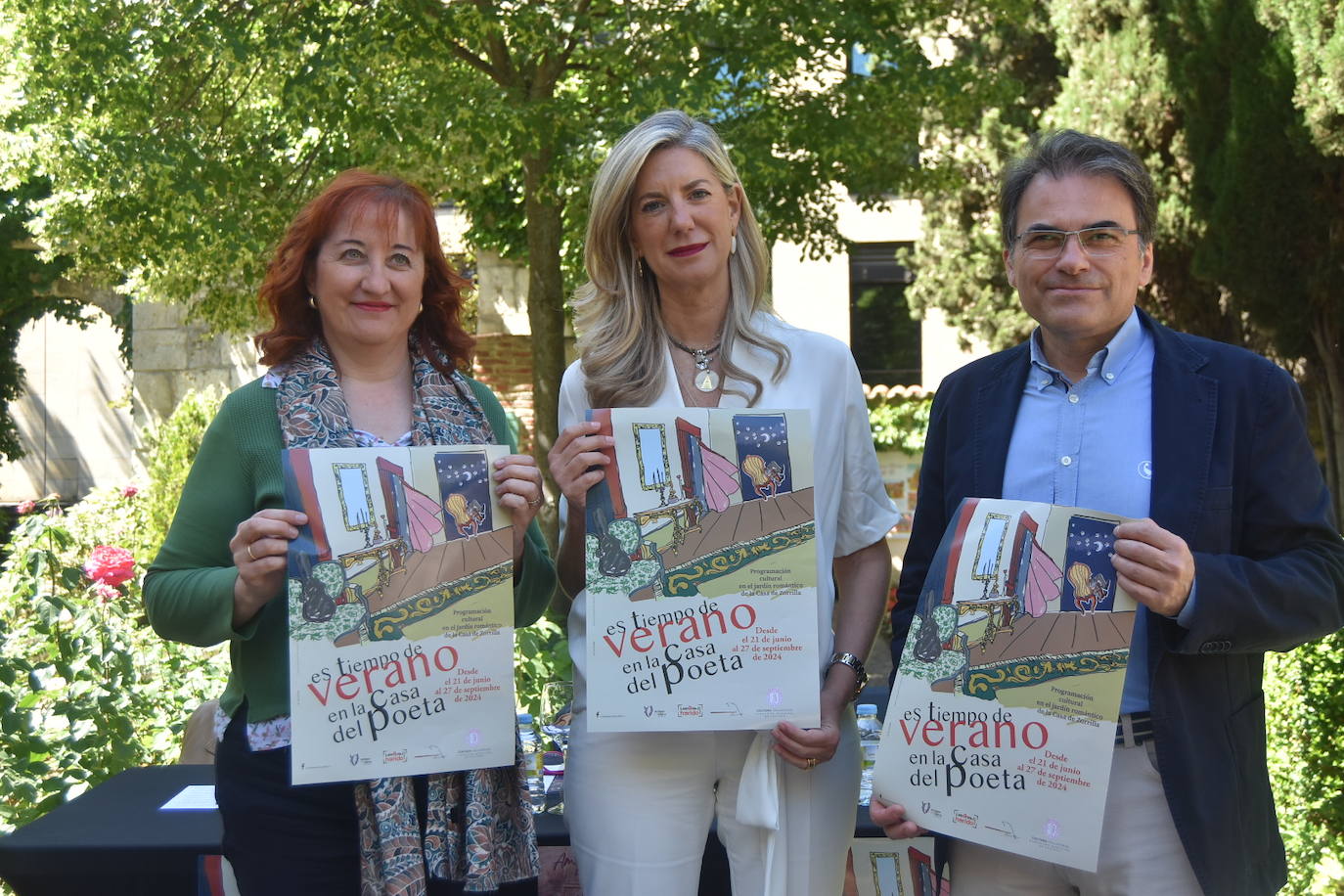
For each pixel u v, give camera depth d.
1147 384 2.11
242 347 12.44
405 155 7.05
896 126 7.82
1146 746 2.00
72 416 22.20
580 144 6.72
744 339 2.30
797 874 2.25
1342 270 7.61
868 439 2.38
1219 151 7.96
